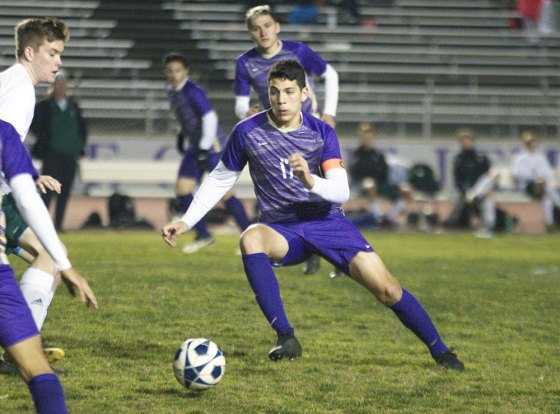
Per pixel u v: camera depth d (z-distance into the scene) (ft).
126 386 49.78
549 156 196.34
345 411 45.73
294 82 54.60
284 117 54.80
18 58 48.80
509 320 75.15
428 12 247.70
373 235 160.76
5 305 37.76
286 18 243.81
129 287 85.46
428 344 56.54
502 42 239.71
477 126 217.15
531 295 89.76
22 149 39.27
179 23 232.94
